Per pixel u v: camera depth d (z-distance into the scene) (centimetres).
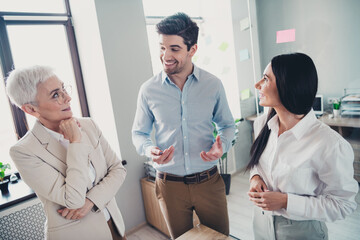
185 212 129
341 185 73
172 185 126
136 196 234
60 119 98
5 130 201
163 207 131
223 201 131
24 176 92
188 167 123
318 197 77
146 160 237
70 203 93
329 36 137
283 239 88
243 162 221
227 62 223
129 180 228
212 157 107
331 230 152
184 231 132
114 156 121
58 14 217
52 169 95
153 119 136
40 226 180
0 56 193
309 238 84
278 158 85
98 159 110
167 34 105
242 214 211
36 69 91
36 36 210
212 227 132
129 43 218
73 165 94
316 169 78
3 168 183
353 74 133
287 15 154
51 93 92
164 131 127
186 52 111
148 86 127
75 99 239
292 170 80
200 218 132
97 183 109
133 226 235
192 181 124
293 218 84
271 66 78
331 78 142
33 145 94
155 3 244
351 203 75
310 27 144
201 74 125
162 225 222
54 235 98
